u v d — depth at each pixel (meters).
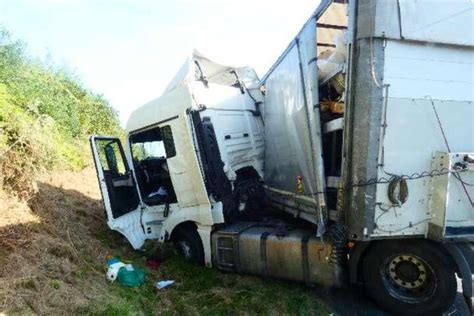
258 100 7.04
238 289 4.63
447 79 3.80
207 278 4.95
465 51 3.84
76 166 9.98
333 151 4.43
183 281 4.98
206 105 5.45
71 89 12.88
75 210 6.79
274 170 5.95
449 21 3.76
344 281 4.25
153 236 6.11
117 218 5.93
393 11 3.66
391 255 4.04
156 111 5.65
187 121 5.14
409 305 3.95
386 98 3.69
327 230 4.08
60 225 5.73
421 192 3.79
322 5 4.20
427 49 3.76
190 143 5.15
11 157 5.75
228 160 5.59
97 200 8.18
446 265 3.79
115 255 5.53
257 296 4.41
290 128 5.06
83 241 5.59
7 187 5.66
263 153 6.67
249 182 5.98
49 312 3.52
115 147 6.54
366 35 3.68
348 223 3.91
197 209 5.31
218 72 6.93
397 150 3.74
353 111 3.81
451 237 3.64
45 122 7.39
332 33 5.23
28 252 4.48
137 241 5.97
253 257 4.75
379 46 3.67
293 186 5.14
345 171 3.92
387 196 3.76
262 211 6.04
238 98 6.45
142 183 6.23
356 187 3.81
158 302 4.39
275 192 5.89
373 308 4.27
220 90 6.03
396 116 3.72
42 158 6.57
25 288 3.78
